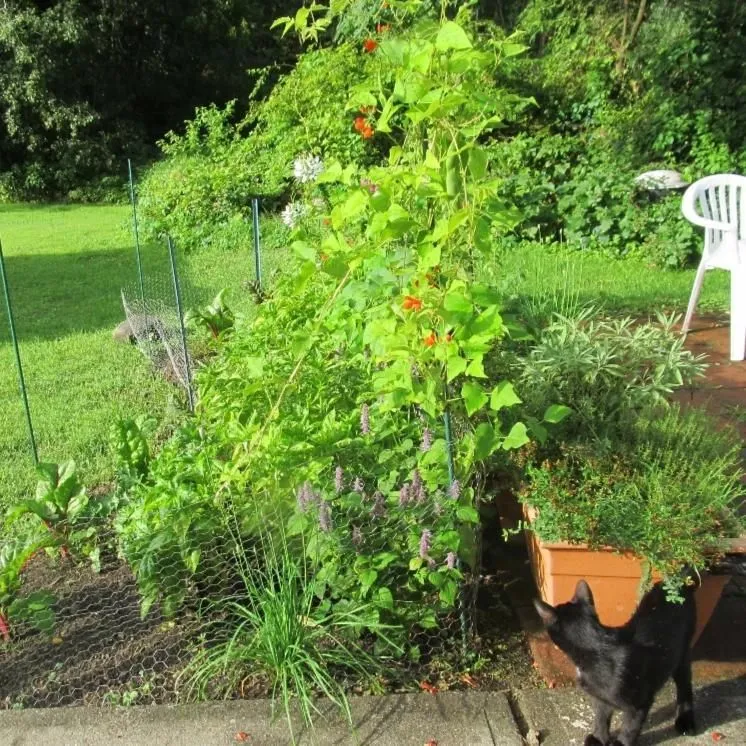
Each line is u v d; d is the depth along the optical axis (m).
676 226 8.34
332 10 3.09
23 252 11.69
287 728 2.56
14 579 3.12
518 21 13.66
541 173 9.62
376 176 2.64
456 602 2.92
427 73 2.49
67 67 20.39
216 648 2.80
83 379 5.90
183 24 22.28
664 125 10.02
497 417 2.82
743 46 9.88
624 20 11.91
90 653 2.97
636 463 2.83
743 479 3.52
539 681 2.77
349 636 2.79
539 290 5.31
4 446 4.72
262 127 15.21
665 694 2.69
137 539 3.00
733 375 5.28
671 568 2.52
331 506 2.80
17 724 2.62
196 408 3.94
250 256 10.37
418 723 2.56
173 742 2.54
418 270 2.50
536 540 2.92
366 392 3.39
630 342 3.32
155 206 12.25
